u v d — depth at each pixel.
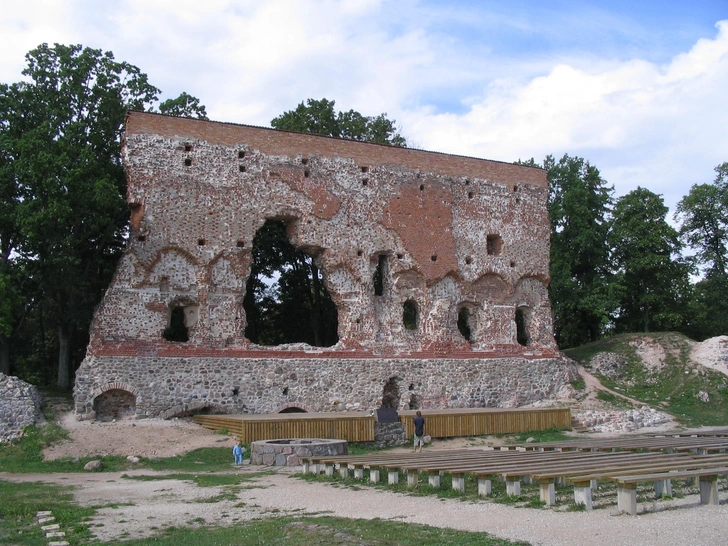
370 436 27.75
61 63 34.25
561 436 31.34
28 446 24.48
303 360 33.22
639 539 11.02
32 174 29.19
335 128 49.03
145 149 31.78
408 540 11.43
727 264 58.84
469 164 39.53
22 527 13.27
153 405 29.89
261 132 34.31
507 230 39.88
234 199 33.06
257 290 46.53
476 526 12.30
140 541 11.99
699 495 14.95
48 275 31.03
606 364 43.72
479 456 18.75
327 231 34.81
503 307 39.03
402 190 37.12
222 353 31.64
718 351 43.22
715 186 58.44
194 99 40.50
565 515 12.97
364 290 35.22
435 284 37.38
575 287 50.88
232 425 26.45
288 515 13.84
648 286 54.25
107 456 23.81
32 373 43.78
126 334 30.11
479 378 37.25
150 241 31.14
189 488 17.66
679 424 35.41
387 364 35.06
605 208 54.56
